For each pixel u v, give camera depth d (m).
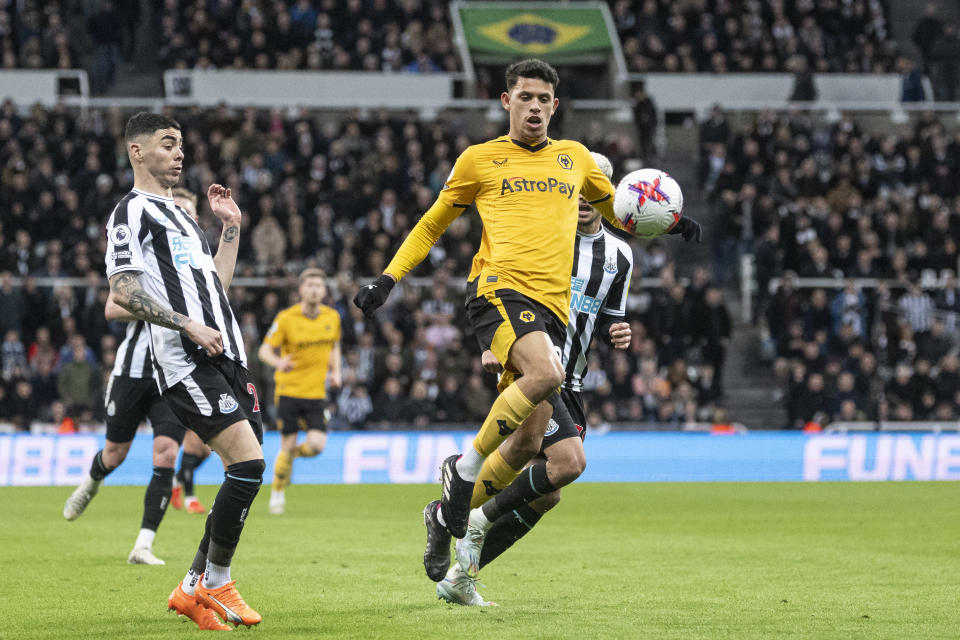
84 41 57.41
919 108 55.41
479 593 13.20
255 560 16.56
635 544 19.02
